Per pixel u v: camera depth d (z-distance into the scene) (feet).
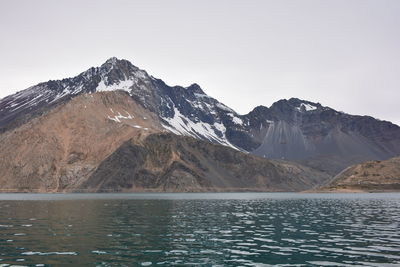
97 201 438.40
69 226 173.58
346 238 138.31
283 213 250.98
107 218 214.07
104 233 150.41
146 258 103.50
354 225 178.81
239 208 305.53
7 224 180.96
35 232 152.25
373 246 121.90
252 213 252.42
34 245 122.11
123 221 197.06
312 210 277.44
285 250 115.55
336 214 240.53
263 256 106.73
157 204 368.89
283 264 97.45
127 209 291.17
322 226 175.32
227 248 118.62
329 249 116.78
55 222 190.39
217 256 106.63
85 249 115.75
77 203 386.52
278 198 548.72
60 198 548.31
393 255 108.06
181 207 319.47
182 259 102.47
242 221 198.49
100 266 94.02
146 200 471.21
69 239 134.41
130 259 102.12
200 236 143.43
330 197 549.54
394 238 138.31
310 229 164.45
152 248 118.21
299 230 160.97
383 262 99.50
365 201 405.80
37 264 95.86
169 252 111.96
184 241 131.64
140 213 250.78
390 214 238.48
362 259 102.99
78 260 100.58
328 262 99.40
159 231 157.38
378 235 145.69
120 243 126.82
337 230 160.66
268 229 164.55
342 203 369.71
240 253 110.73
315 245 123.95
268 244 125.90
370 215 232.12
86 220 201.87
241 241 131.95
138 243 127.03
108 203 387.34
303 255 108.17
